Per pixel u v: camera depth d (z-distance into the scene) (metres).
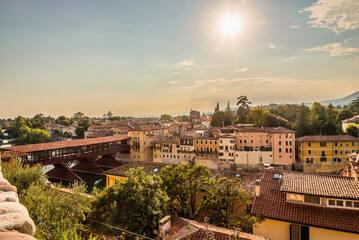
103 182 70.00
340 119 103.62
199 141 78.69
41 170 20.89
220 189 24.88
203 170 25.36
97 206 18.83
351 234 16.39
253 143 75.69
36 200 13.48
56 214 13.25
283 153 70.25
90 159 80.12
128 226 17.92
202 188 27.38
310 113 98.06
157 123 147.50
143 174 21.39
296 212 18.67
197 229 14.86
